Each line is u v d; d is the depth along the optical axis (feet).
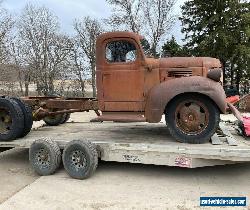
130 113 18.69
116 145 17.37
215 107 17.03
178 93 16.97
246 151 15.31
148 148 16.75
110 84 18.81
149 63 18.34
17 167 20.47
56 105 21.71
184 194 15.67
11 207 14.66
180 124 17.52
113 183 17.15
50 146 18.16
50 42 77.51
